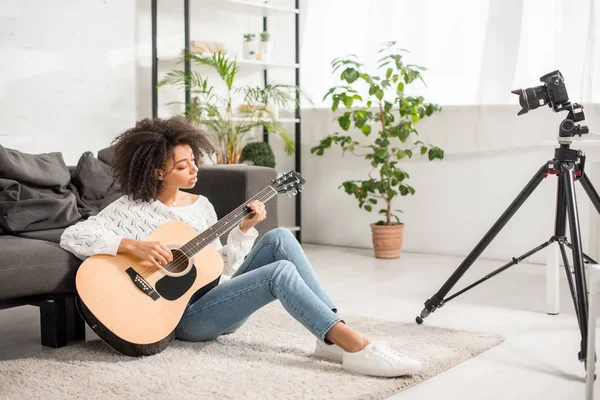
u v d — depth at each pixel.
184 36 4.71
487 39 4.45
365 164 5.11
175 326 2.43
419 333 2.82
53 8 3.97
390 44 4.63
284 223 5.52
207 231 2.51
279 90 4.95
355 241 5.21
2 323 3.09
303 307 2.32
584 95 4.14
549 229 4.42
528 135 4.41
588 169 4.17
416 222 4.92
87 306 2.34
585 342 2.40
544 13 4.29
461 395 2.20
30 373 2.32
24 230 3.08
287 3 5.24
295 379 2.25
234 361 2.42
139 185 2.56
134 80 4.39
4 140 3.80
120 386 2.19
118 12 4.28
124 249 2.44
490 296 3.55
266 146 4.91
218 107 4.87
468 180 4.69
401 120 4.62
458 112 4.65
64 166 3.47
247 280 2.41
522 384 2.31
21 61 3.85
